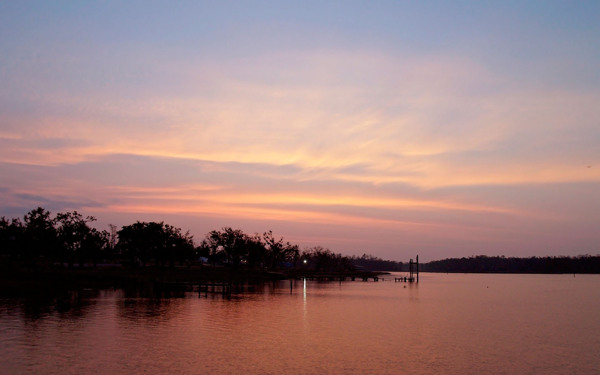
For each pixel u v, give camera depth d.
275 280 167.50
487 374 34.69
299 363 36.62
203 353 39.00
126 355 37.56
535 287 167.75
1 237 125.25
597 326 59.38
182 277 138.00
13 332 46.22
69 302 72.81
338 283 163.25
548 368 36.66
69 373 32.09
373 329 54.09
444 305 87.00
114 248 178.88
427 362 37.81
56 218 133.50
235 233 191.50
